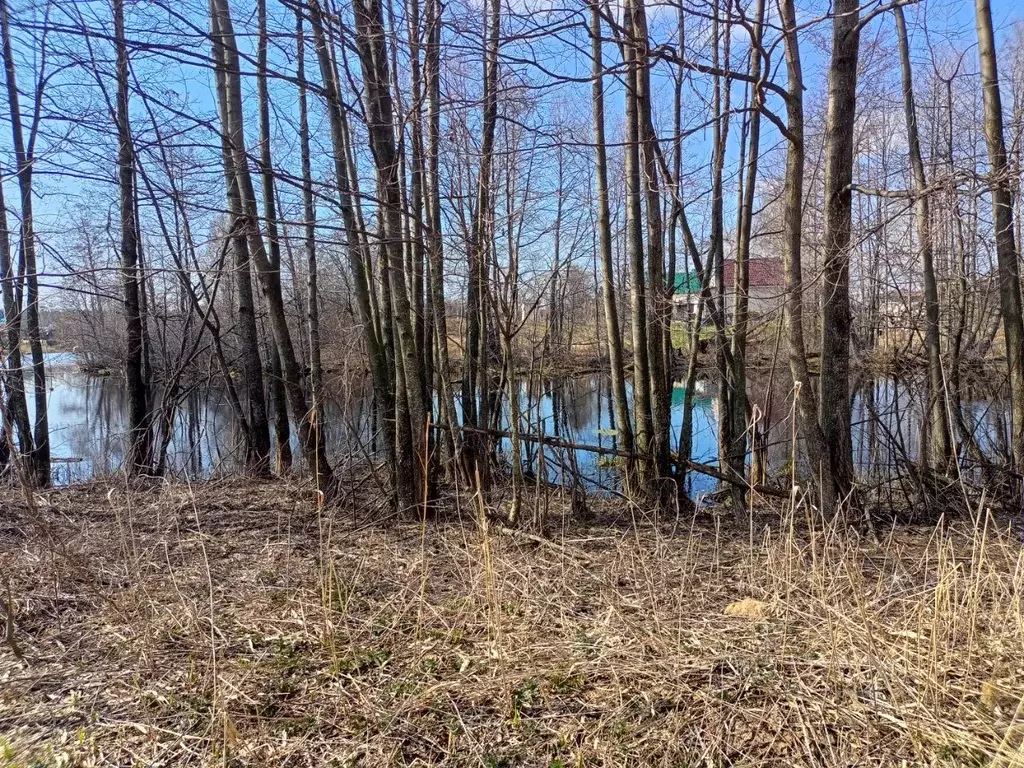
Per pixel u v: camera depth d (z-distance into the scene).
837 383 6.00
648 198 7.08
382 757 2.88
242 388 15.51
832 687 3.21
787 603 4.01
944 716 2.97
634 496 7.21
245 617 4.27
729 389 7.98
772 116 5.36
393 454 6.78
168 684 3.47
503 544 5.60
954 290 10.49
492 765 2.81
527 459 8.18
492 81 6.95
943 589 3.70
